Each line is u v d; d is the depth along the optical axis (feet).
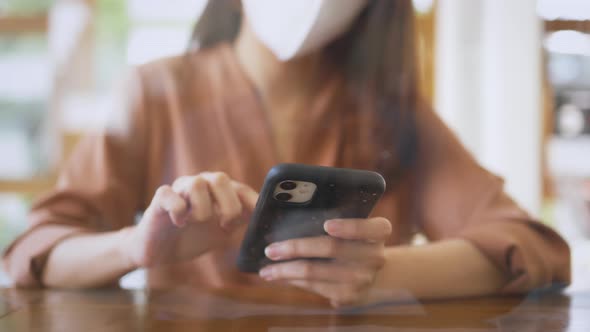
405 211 1.96
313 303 1.53
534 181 3.47
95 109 2.71
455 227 1.98
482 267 1.70
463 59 3.53
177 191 1.45
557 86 3.47
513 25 3.39
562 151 3.48
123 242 1.63
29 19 3.25
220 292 1.66
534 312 1.47
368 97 2.07
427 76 2.49
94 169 1.97
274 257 1.40
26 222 1.93
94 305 1.49
